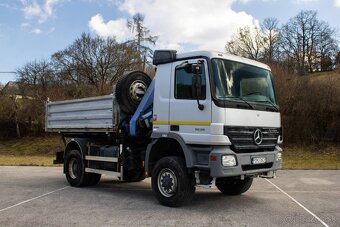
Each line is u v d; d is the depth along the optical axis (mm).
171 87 8531
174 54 8586
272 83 9125
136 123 9711
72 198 9672
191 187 8273
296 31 65562
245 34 63250
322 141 28188
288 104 29375
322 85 29516
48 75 54438
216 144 7633
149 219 7418
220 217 7570
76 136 12336
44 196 9969
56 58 54938
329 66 62625
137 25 49969
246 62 8547
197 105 7938
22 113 45844
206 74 7883
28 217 7645
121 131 10016
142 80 10250
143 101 9734
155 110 8828
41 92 49625
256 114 8273
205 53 8000
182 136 8156
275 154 8617
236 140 7820
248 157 7926
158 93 8812
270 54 59844
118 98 9914
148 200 9359
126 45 52500
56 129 12633
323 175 14523
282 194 10227
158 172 8633
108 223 7141
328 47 64125
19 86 52688
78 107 11531
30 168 18031
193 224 7047
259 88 8672
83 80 54594
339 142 27797
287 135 28797
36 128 45500
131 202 9102
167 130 8523
